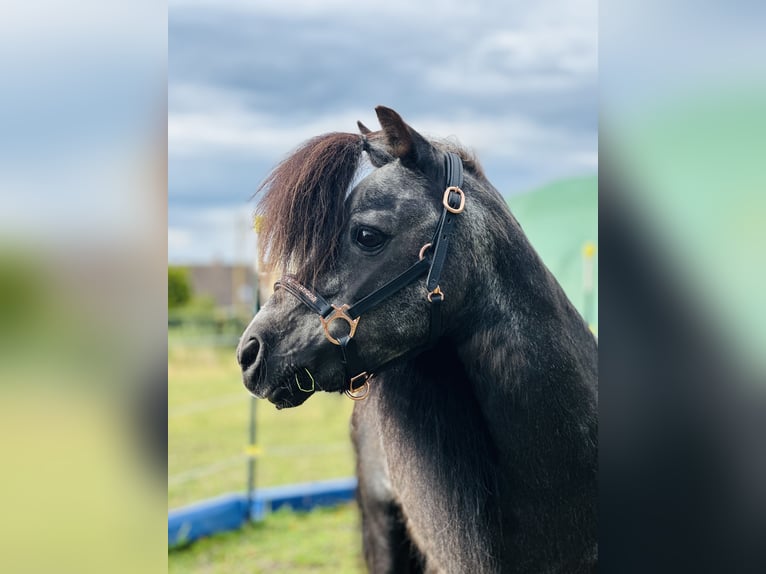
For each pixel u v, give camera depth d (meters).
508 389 1.86
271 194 1.88
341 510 5.20
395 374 2.00
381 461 2.69
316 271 1.82
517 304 1.90
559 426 1.88
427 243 1.84
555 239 5.93
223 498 4.97
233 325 13.20
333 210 1.83
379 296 1.81
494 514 1.93
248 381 1.87
